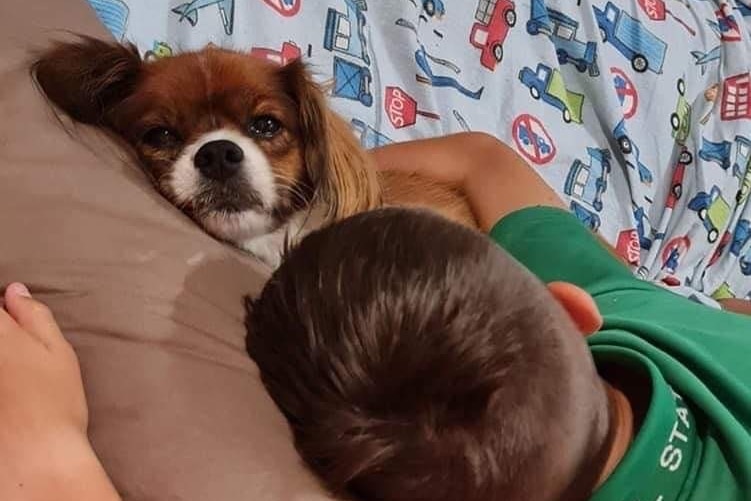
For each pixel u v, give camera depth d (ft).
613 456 2.80
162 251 3.47
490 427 2.49
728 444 2.93
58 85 3.85
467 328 2.47
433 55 5.73
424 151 5.09
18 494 2.83
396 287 2.51
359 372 2.50
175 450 3.06
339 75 5.31
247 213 4.13
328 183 4.36
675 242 5.98
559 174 5.88
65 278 3.33
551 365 2.54
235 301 3.48
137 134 4.11
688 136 6.30
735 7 7.06
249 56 4.35
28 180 3.48
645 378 3.03
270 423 3.16
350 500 2.89
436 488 2.56
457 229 2.66
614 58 6.29
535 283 2.64
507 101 5.88
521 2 6.08
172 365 3.21
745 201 6.28
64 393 3.07
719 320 3.77
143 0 4.79
